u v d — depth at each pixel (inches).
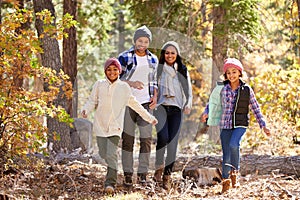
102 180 350.3
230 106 321.7
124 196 305.4
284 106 516.1
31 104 325.7
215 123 331.3
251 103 323.6
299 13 416.8
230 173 321.4
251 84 529.3
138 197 305.4
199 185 348.5
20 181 320.5
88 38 759.1
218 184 345.7
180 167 383.6
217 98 327.6
